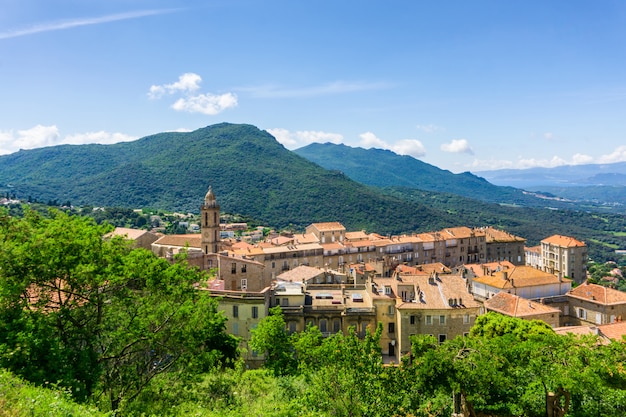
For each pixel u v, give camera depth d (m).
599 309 88.06
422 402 43.22
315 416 30.28
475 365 38.53
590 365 37.88
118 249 36.03
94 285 33.72
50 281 33.22
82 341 34.84
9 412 20.97
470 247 190.50
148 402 35.97
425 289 80.12
